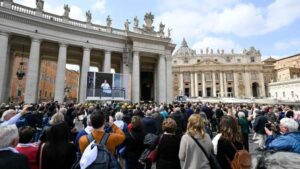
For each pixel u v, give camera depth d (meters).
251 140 13.84
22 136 3.83
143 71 40.34
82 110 12.31
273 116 11.43
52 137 3.54
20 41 27.36
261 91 100.94
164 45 34.72
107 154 3.37
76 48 30.92
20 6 25.11
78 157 4.11
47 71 59.34
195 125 3.89
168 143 4.27
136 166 5.76
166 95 35.16
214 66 103.44
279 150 3.36
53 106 12.05
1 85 22.77
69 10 28.73
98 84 24.78
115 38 31.19
